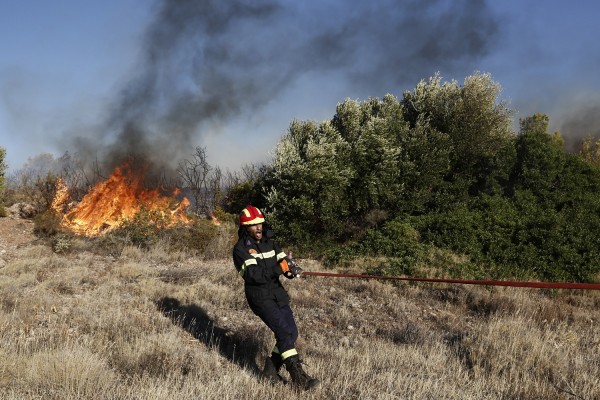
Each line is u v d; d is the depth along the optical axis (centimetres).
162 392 482
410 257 1254
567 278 1187
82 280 1049
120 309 794
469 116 1669
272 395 513
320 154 1584
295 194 1589
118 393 490
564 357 656
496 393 553
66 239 1440
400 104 1862
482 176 1678
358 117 1778
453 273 1191
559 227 1323
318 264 1362
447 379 583
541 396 546
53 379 507
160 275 1126
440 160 1617
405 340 753
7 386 494
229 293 962
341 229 1559
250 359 636
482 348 673
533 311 940
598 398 541
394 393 519
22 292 907
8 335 641
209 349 666
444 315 938
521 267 1234
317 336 748
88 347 619
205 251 1484
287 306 571
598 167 1738
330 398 513
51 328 696
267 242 579
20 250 1384
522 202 1516
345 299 988
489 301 989
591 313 979
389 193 1570
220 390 503
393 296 1021
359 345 709
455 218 1405
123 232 1516
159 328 727
